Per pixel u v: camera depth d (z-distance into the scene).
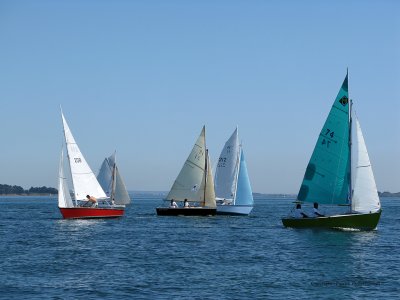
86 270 31.83
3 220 74.25
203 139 77.56
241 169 83.25
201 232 54.97
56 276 29.94
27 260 35.38
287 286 27.67
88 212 68.25
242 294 25.98
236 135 83.69
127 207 136.75
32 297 25.30
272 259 36.28
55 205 158.75
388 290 26.89
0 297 25.27
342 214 50.34
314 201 52.06
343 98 50.66
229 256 37.66
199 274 30.75
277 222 70.50
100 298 25.19
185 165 78.19
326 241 45.56
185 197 78.25
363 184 49.03
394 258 36.66
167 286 27.59
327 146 51.47
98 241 46.38
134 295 25.75
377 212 49.06
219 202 84.25
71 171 69.19
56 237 49.62
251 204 83.50
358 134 48.91
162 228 59.56
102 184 110.62
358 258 36.62
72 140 69.50
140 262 34.88
